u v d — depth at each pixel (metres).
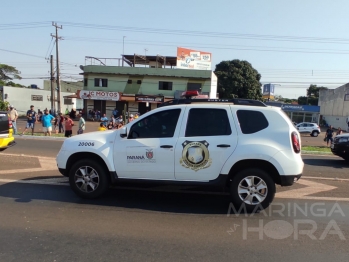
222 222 4.61
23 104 49.06
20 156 9.80
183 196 5.89
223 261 3.43
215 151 4.92
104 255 3.50
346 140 10.29
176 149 5.01
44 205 5.14
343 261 3.49
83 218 4.62
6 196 5.57
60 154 5.52
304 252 3.70
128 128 5.25
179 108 5.20
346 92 48.81
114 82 40.03
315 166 9.89
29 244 3.73
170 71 39.03
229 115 5.05
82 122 16.36
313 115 52.16
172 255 3.54
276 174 4.98
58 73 34.72
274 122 4.99
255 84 51.56
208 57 42.50
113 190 6.16
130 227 4.33
